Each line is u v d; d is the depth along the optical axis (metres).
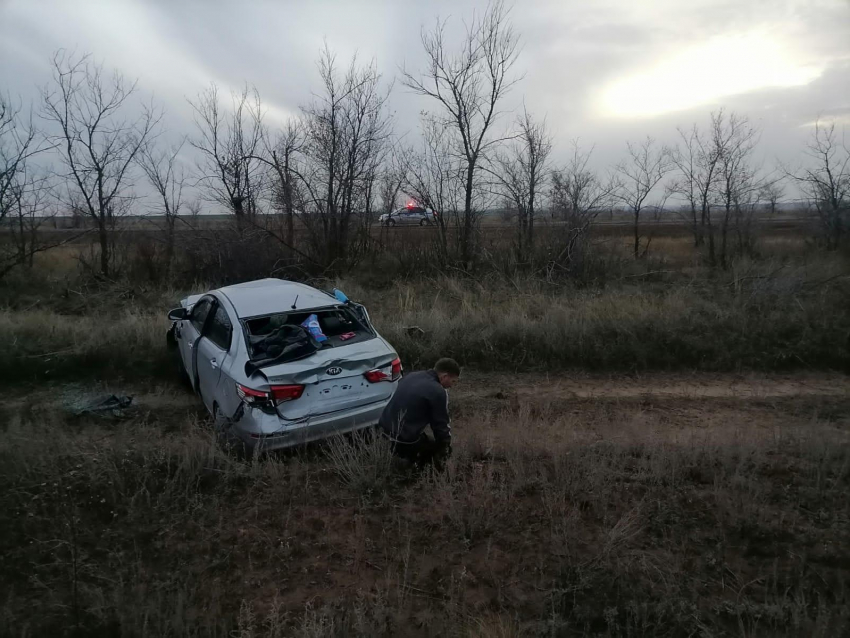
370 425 5.32
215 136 14.02
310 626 3.04
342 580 3.56
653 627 3.12
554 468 4.74
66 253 14.32
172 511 4.27
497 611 3.28
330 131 13.94
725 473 4.68
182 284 12.68
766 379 7.75
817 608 3.22
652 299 10.38
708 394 7.22
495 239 13.95
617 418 6.26
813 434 5.34
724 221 16.09
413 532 4.01
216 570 3.67
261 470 4.74
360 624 3.05
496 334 8.67
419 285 12.47
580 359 8.23
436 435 4.69
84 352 7.79
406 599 3.37
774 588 3.37
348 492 4.54
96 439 5.58
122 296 11.55
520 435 5.30
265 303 5.94
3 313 9.54
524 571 3.61
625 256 14.62
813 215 16.61
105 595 3.39
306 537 3.98
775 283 10.72
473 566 3.68
